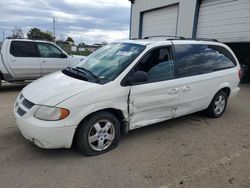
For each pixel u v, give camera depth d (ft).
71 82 11.75
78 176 9.89
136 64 12.42
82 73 12.76
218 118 17.70
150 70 12.97
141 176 10.02
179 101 14.30
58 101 10.37
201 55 15.71
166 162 11.18
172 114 14.39
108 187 9.26
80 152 11.52
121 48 14.07
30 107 10.61
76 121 10.56
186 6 39.68
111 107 11.50
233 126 16.10
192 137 14.11
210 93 16.33
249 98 24.43
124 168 10.58
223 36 34.78
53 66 28.55
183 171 10.48
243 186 9.57
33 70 27.22
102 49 15.28
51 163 10.78
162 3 44.57
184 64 14.56
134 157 11.55
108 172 10.24
